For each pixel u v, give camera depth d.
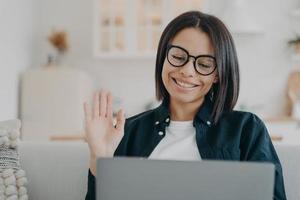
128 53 3.92
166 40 1.29
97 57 3.96
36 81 3.68
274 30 4.12
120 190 0.90
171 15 3.88
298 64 4.12
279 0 4.11
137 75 4.23
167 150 1.32
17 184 1.40
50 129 3.67
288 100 4.12
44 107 3.67
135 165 0.90
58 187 1.53
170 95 1.36
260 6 4.12
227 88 1.30
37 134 3.67
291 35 4.11
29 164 1.55
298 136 3.75
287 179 1.46
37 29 4.21
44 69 3.73
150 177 0.90
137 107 4.24
